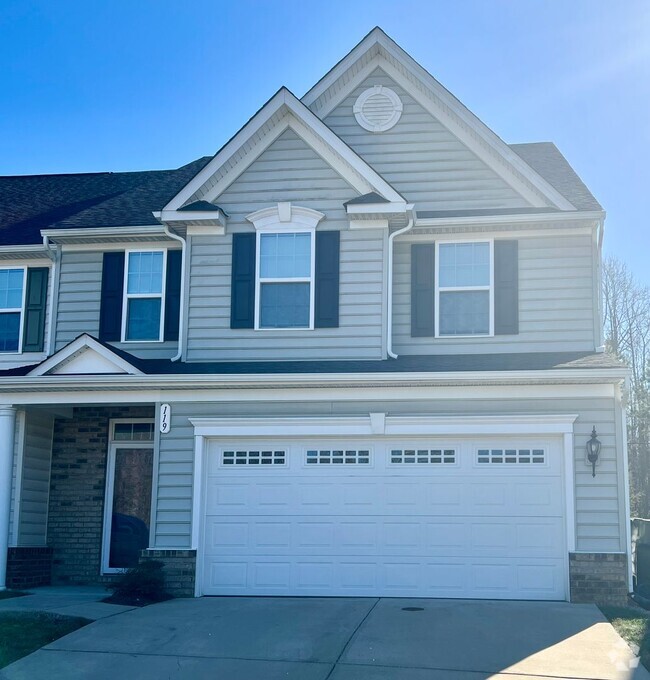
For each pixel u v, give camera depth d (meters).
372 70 15.85
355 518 13.23
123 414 16.03
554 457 12.95
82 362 13.97
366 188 14.60
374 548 13.11
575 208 14.58
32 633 10.20
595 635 10.10
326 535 13.23
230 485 13.49
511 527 12.89
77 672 9.01
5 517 14.01
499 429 12.98
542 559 12.74
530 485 12.95
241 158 14.95
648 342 38.78
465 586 12.83
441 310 14.80
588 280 14.54
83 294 15.99
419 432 13.15
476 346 14.60
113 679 8.80
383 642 9.84
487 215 14.64
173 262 15.80
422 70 15.39
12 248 16.14
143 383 13.55
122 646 9.86
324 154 14.78
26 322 16.23
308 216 14.65
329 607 11.89
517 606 11.94
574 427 12.82
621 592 12.26
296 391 13.45
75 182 19.92
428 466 13.21
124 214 16.39
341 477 13.35
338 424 13.30
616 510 12.54
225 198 14.95
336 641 9.91
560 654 9.32
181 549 13.19
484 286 14.77
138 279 15.88
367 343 14.23
